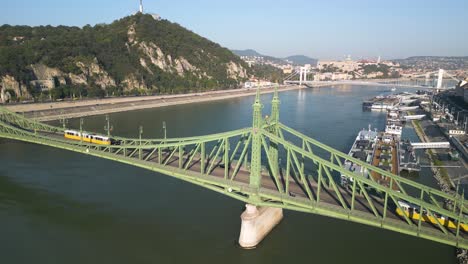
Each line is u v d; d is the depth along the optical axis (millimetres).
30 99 196625
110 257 58281
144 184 88125
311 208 53406
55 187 86500
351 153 113875
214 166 72938
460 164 109062
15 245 61906
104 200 79062
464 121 172125
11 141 128625
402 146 124938
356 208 55062
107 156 77188
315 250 59719
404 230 48812
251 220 59781
